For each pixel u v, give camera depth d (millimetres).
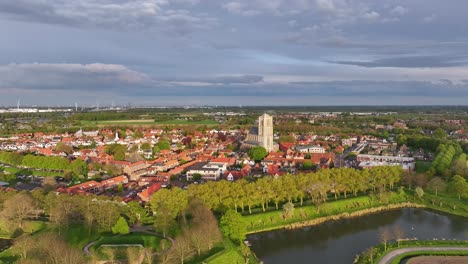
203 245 190500
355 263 198250
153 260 179125
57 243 182250
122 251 189500
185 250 181500
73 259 169500
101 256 182500
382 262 190125
